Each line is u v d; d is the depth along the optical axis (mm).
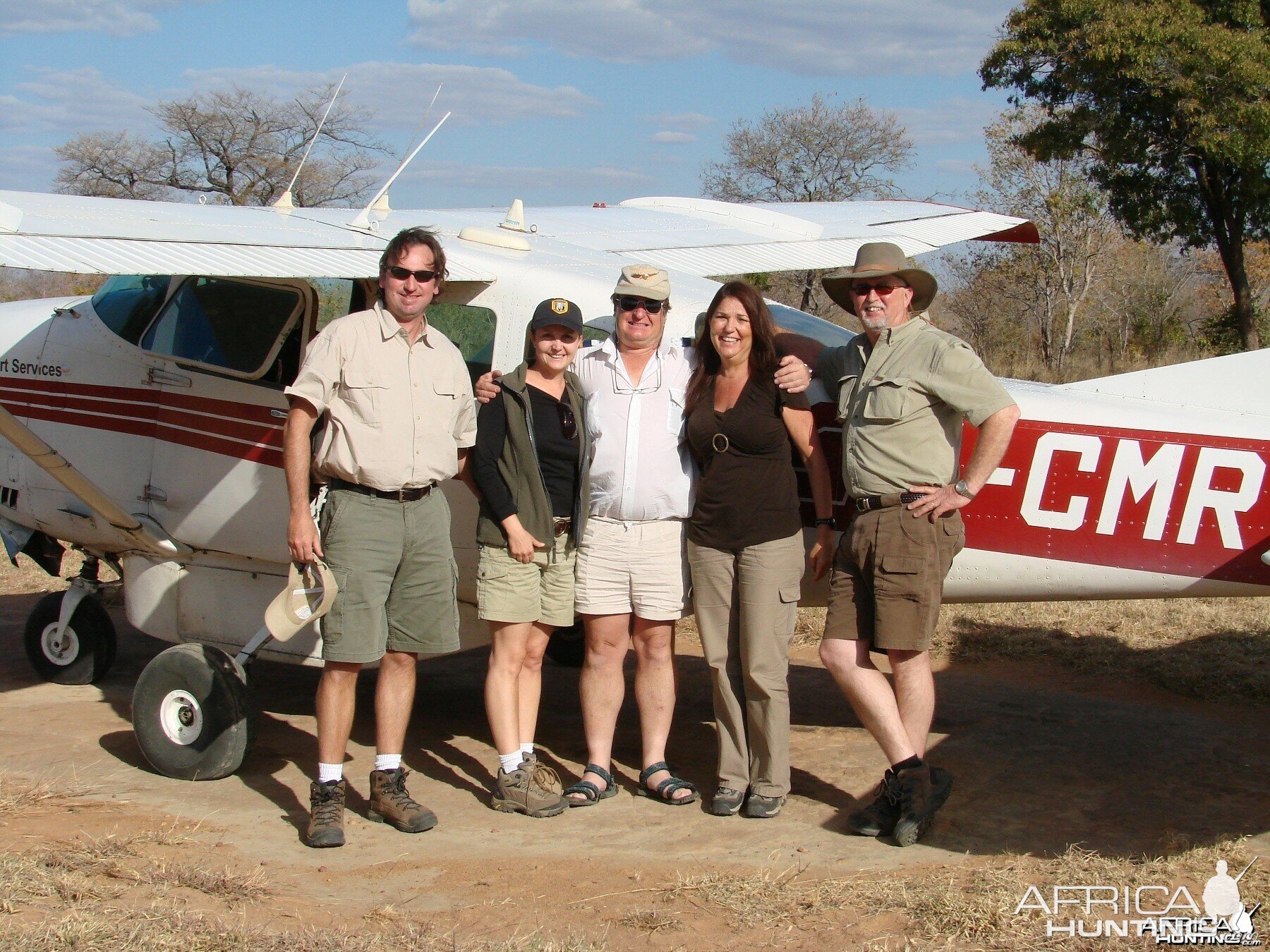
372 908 3254
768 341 3826
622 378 4020
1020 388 4352
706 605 4031
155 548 5113
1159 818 4023
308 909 3227
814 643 6684
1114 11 18688
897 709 3891
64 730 5105
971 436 4141
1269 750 4828
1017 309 25406
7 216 3838
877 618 3801
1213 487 3949
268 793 4312
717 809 4055
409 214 5652
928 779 3809
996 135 24422
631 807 4164
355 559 3752
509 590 4031
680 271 5293
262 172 34625
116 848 3586
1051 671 6113
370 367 3734
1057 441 4086
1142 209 20469
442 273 3807
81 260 3564
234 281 4957
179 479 5051
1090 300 24391
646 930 3107
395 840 3846
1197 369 4145
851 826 3857
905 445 3736
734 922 3148
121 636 7012
